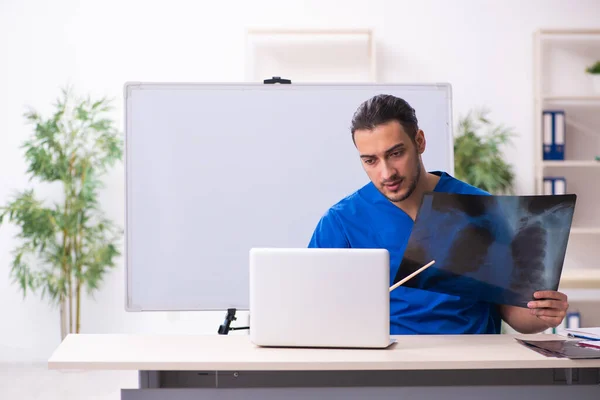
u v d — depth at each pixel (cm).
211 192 246
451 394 159
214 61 450
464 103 448
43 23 444
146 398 157
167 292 244
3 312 445
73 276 441
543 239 163
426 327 203
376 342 155
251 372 177
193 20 449
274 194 248
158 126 246
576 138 449
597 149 449
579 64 448
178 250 245
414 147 212
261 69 446
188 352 154
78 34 446
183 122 246
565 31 426
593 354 149
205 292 245
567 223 161
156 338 172
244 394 157
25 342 446
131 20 448
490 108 448
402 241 212
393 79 449
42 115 444
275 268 156
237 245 247
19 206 420
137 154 245
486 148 427
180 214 245
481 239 165
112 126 445
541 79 442
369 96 250
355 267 154
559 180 428
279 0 449
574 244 452
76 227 421
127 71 448
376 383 180
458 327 203
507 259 166
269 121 249
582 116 448
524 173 449
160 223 245
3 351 445
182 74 449
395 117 210
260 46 446
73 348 159
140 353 153
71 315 421
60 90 445
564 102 449
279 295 156
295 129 249
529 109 449
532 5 447
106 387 381
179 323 447
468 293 172
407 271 170
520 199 162
